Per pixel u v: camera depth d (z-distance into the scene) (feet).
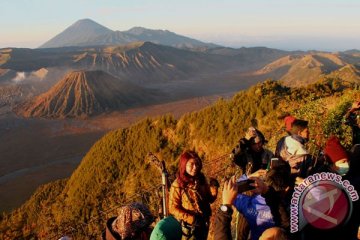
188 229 19.26
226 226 14.24
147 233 15.21
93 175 167.02
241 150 21.71
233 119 126.31
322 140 37.63
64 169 476.13
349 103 40.96
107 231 14.94
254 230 15.19
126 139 170.91
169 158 151.02
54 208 165.58
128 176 154.71
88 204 150.92
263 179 15.72
